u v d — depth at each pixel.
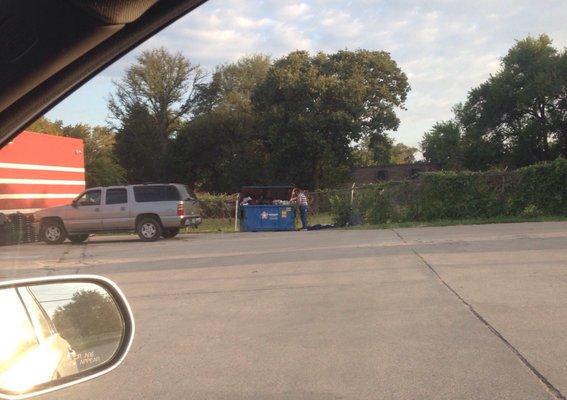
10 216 19.73
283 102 54.69
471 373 5.55
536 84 57.22
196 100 66.31
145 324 8.00
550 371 5.54
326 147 52.25
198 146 58.72
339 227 23.59
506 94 60.41
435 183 22.61
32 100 2.45
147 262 14.57
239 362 6.20
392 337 6.83
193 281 11.35
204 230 25.47
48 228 20.88
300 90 52.94
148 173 63.69
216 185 60.25
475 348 6.29
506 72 60.72
